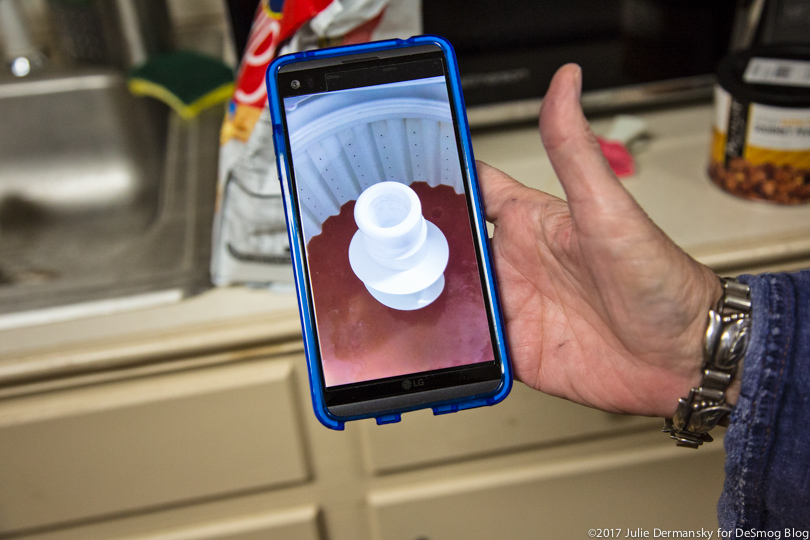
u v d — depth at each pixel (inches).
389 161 16.8
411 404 16.2
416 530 24.8
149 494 22.5
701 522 25.7
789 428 14.2
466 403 16.4
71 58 32.6
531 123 27.7
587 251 14.9
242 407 21.3
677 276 14.4
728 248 20.7
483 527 25.2
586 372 17.2
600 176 13.9
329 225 16.5
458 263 16.7
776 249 20.6
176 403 20.9
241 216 20.0
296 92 16.7
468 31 24.6
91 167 32.0
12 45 31.3
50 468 21.4
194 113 31.3
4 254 29.8
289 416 21.7
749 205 22.6
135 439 21.3
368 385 16.1
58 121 31.3
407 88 16.9
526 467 24.2
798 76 21.5
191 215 26.2
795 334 14.1
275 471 22.8
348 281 16.4
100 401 20.6
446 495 24.1
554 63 25.3
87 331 20.2
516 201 17.6
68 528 23.0
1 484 21.5
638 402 16.8
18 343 19.9
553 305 17.6
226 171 20.0
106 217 31.6
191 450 21.9
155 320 20.5
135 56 32.0
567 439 23.7
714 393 15.3
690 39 25.1
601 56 25.4
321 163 16.6
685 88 26.1
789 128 20.9
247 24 24.5
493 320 16.5
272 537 24.1
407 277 16.5
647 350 15.7
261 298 21.1
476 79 25.5
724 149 22.6
